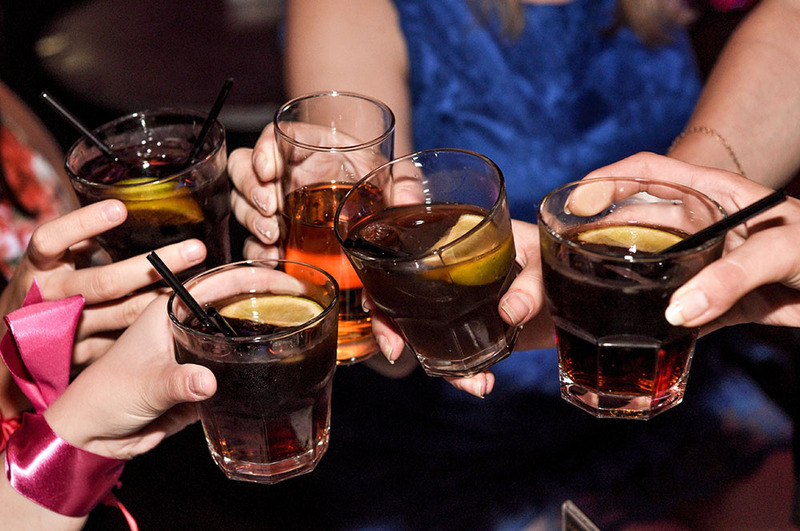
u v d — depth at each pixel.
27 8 2.09
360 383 1.15
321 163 0.78
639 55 1.13
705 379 1.11
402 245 0.72
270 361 0.69
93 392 0.75
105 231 0.79
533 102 1.12
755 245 0.66
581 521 0.80
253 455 0.72
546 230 0.68
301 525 1.14
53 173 1.05
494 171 0.72
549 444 1.12
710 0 1.30
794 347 1.05
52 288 0.82
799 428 0.88
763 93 0.98
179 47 1.68
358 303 0.80
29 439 0.77
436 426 1.13
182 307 0.72
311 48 1.09
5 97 1.03
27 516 0.78
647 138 1.15
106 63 1.62
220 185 0.81
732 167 0.95
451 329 0.72
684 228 0.69
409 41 1.11
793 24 1.00
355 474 1.14
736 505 0.99
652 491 1.06
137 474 1.24
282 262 0.74
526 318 0.73
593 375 0.70
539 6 1.11
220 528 1.15
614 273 0.65
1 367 0.88
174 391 0.70
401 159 0.75
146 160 0.83
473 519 1.10
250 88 1.51
